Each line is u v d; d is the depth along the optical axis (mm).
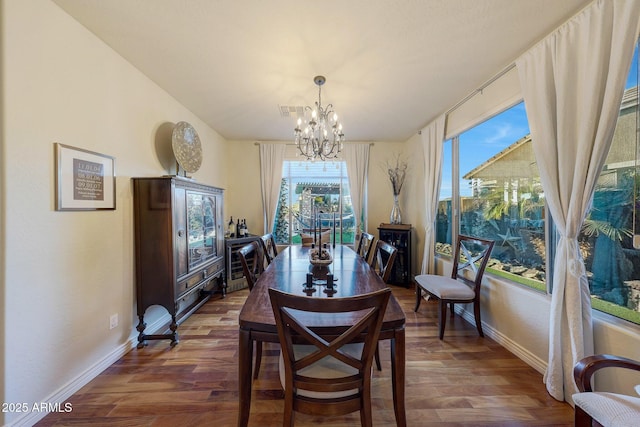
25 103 1333
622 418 879
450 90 2480
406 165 4195
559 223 1562
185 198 2326
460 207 2906
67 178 1551
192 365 1875
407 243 3754
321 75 2217
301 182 4383
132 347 2090
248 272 1821
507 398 1553
